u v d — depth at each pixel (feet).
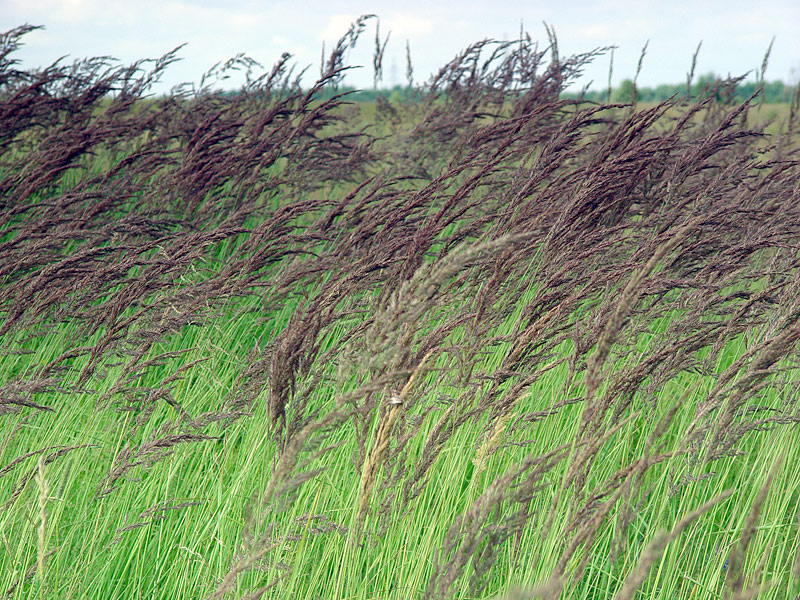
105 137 21.15
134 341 11.94
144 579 10.43
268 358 11.41
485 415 11.34
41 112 23.04
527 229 13.50
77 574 9.90
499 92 26.99
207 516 10.84
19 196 18.29
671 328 12.11
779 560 10.19
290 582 8.95
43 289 13.10
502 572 9.91
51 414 12.84
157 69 24.49
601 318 9.82
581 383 11.53
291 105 22.79
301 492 10.55
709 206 16.26
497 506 8.67
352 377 12.62
